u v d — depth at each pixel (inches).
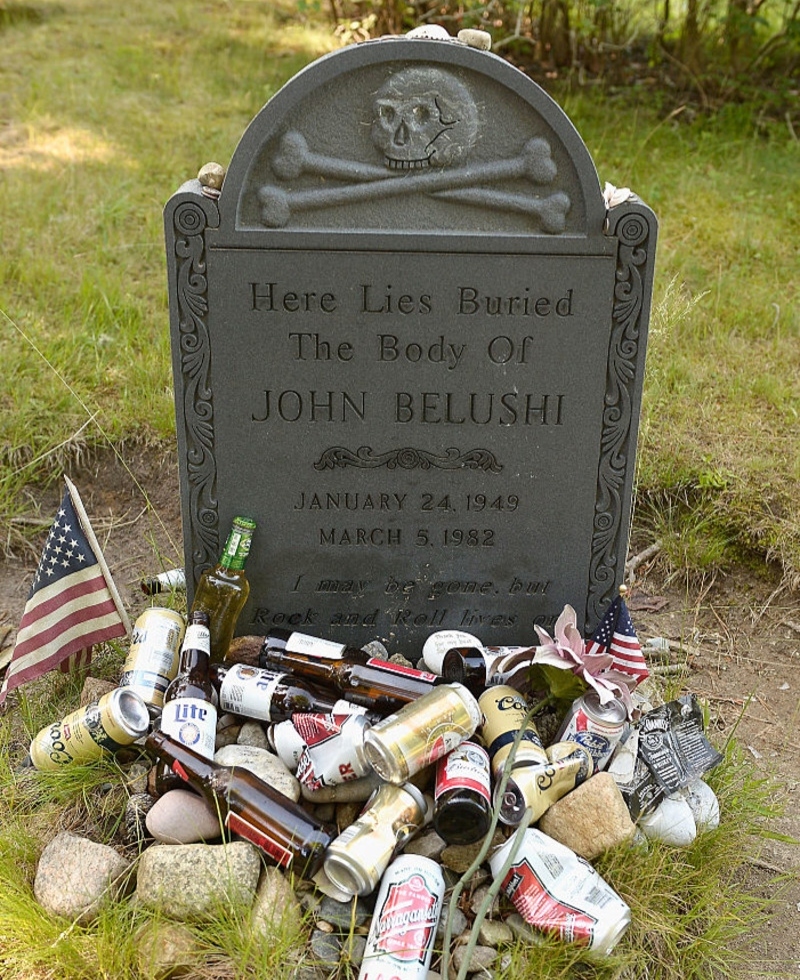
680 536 172.1
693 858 116.7
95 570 133.6
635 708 127.4
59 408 186.9
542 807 111.7
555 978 101.8
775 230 258.2
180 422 128.3
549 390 127.6
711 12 369.4
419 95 116.0
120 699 118.0
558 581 137.9
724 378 202.1
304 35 394.0
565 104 325.7
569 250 121.2
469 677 128.0
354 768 109.9
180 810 108.0
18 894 106.3
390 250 120.6
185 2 431.8
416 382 126.8
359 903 105.9
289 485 131.6
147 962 99.7
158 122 305.1
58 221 245.9
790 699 149.9
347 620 139.3
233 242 120.0
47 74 335.3
